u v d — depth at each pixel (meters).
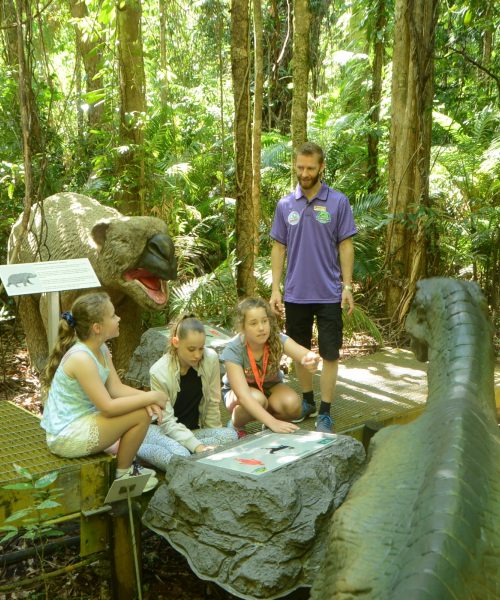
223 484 2.52
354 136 8.55
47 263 3.59
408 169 6.43
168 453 3.04
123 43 6.30
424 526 1.17
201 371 3.34
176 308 6.05
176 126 8.12
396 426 1.93
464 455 1.38
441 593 1.00
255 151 6.31
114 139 6.77
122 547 2.66
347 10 10.30
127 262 4.20
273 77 10.90
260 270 6.38
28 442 2.86
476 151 7.72
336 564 1.32
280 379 3.60
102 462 2.62
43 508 2.34
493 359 2.07
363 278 6.88
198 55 10.88
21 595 2.83
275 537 2.39
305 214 3.63
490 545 1.15
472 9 6.46
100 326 2.77
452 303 2.15
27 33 3.19
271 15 10.65
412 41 6.18
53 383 2.79
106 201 6.89
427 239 6.53
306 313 3.73
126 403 2.69
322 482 2.58
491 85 8.28
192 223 7.79
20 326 6.48
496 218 6.93
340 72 11.39
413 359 5.25
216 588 2.82
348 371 4.90
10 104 6.60
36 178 6.69
